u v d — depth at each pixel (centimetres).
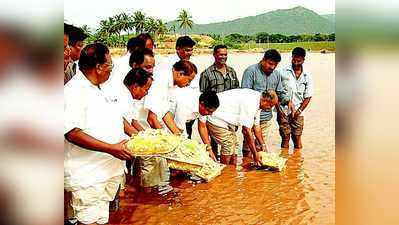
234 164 604
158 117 516
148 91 511
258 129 598
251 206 450
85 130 368
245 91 591
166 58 624
